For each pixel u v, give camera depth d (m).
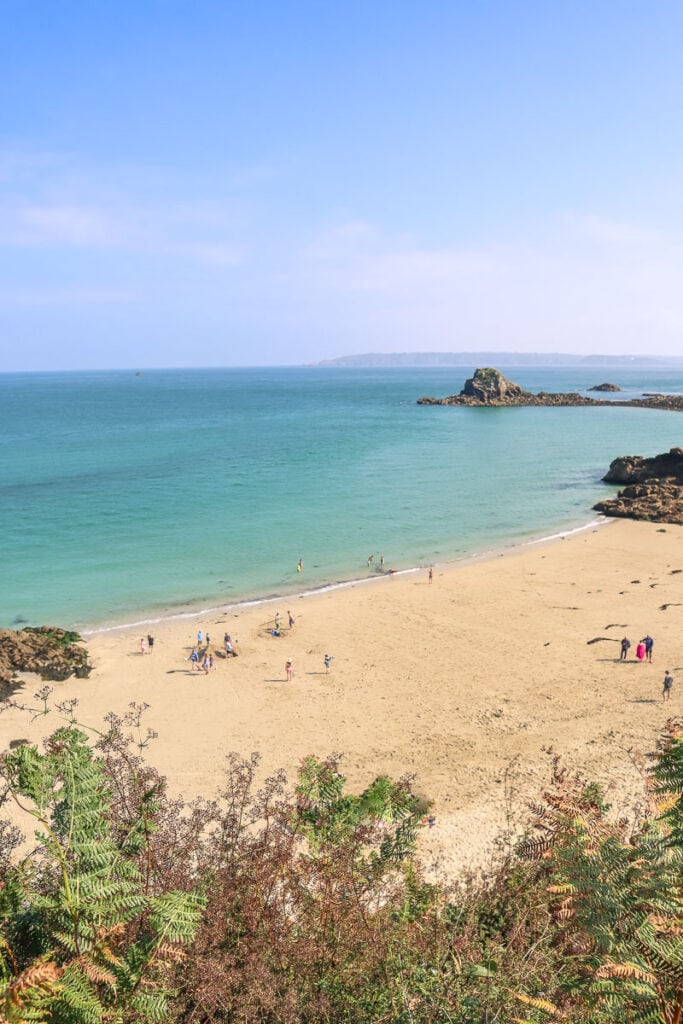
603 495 77.50
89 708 30.06
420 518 67.06
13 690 31.58
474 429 144.50
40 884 5.22
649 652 33.72
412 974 5.29
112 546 56.81
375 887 7.00
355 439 128.50
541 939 5.26
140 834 5.95
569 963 5.16
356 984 5.32
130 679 33.12
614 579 47.75
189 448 116.81
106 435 137.88
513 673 32.78
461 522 65.62
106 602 44.38
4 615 42.12
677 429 140.38
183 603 44.25
